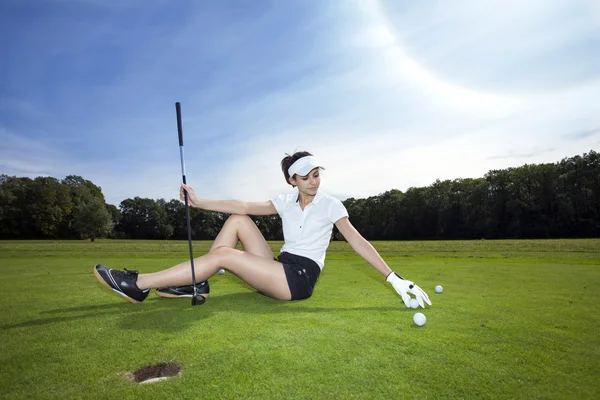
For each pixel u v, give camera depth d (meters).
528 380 1.69
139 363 1.88
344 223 3.23
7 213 52.69
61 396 1.53
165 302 3.43
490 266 7.08
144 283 3.13
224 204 3.31
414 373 1.75
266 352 2.01
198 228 75.12
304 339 2.23
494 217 49.75
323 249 3.35
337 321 2.67
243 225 3.36
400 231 61.97
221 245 3.32
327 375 1.73
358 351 2.03
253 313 2.94
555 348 2.11
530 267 6.88
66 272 6.38
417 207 59.56
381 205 66.81
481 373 1.76
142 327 2.52
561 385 1.64
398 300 3.55
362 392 1.56
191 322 2.64
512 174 49.31
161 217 73.31
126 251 13.94
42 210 53.97
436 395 1.54
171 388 1.59
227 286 4.65
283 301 3.46
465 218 52.81
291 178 3.21
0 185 54.44
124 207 73.25
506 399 1.52
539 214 46.16
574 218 43.22
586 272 5.97
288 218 3.31
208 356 1.96
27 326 2.56
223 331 2.41
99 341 2.22
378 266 3.19
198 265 3.13
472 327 2.52
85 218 52.03
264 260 3.13
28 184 56.53
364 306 3.24
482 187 51.53
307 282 3.21
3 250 14.50
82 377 1.72
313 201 3.22
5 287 4.46
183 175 3.64
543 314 2.92
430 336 2.30
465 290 4.16
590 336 2.32
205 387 1.60
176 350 2.05
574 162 44.62
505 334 2.36
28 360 1.92
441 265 7.39
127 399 1.50
